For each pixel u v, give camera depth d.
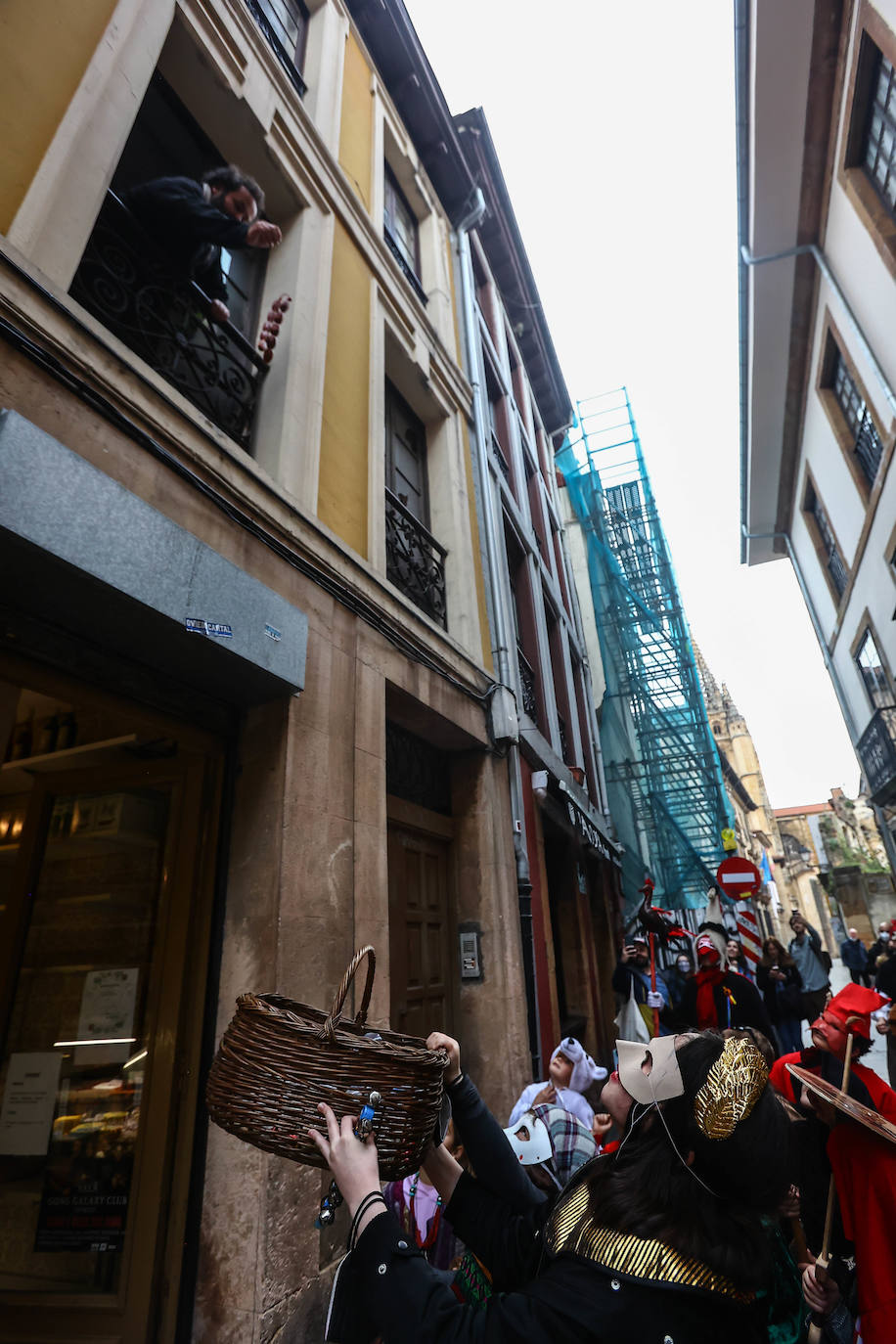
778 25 7.54
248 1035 1.21
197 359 3.25
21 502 1.87
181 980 2.60
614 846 11.07
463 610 5.69
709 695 56.53
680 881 13.21
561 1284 0.91
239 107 3.98
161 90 3.80
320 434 3.91
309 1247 2.47
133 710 2.63
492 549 6.61
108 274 2.72
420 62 7.41
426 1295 0.92
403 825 4.53
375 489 4.50
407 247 7.32
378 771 3.63
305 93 5.09
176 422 2.71
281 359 3.88
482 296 10.34
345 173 5.45
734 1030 1.12
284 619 2.97
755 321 11.15
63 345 2.22
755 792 54.16
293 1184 2.47
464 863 5.16
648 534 15.19
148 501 2.48
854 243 8.58
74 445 2.21
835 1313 1.72
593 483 15.14
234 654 2.62
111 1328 2.23
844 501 11.65
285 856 2.80
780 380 12.13
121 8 2.98
